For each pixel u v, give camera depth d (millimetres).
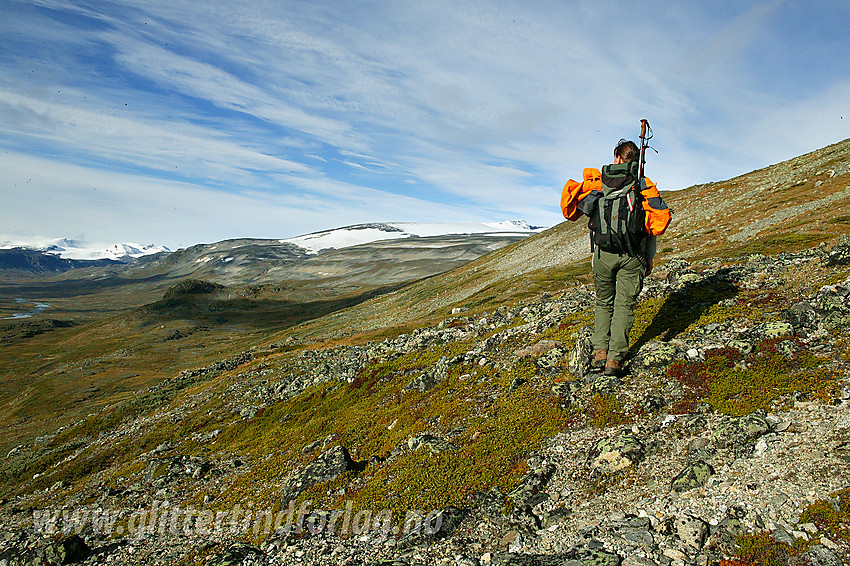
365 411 15445
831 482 5531
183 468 17344
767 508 5535
